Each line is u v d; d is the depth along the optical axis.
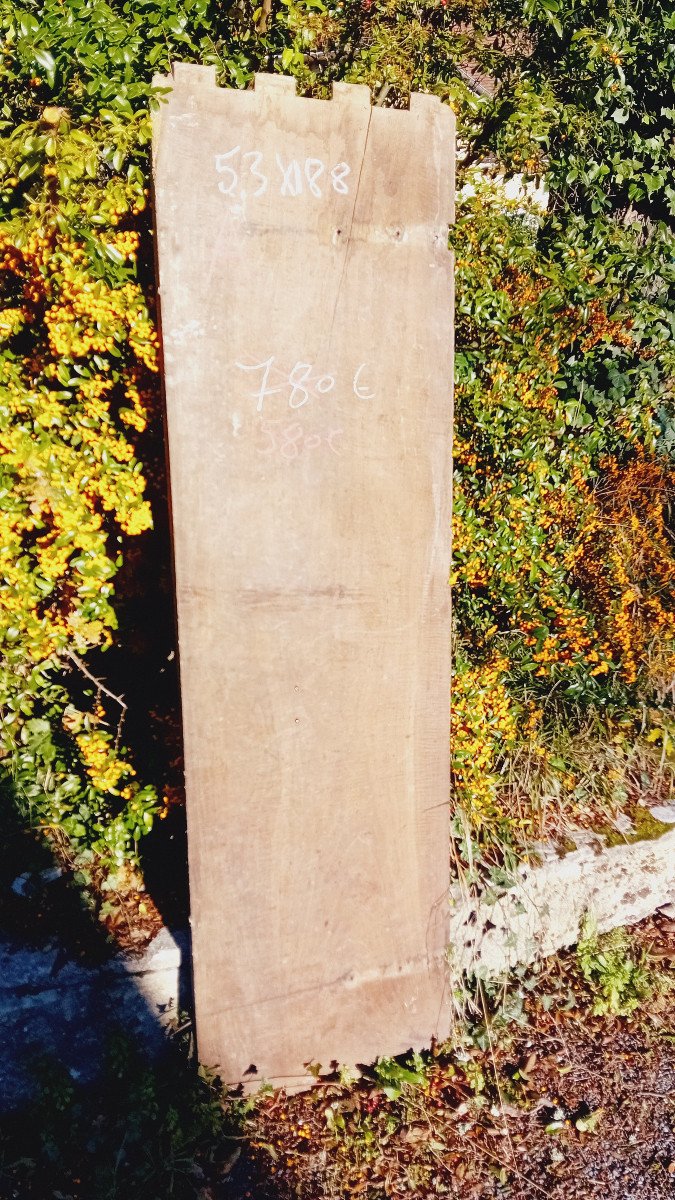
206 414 1.88
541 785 2.97
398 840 2.22
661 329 3.53
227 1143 2.06
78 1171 1.95
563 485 3.34
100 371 2.21
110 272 2.06
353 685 2.11
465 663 2.81
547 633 3.04
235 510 1.94
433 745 2.23
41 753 2.49
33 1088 2.11
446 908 2.32
